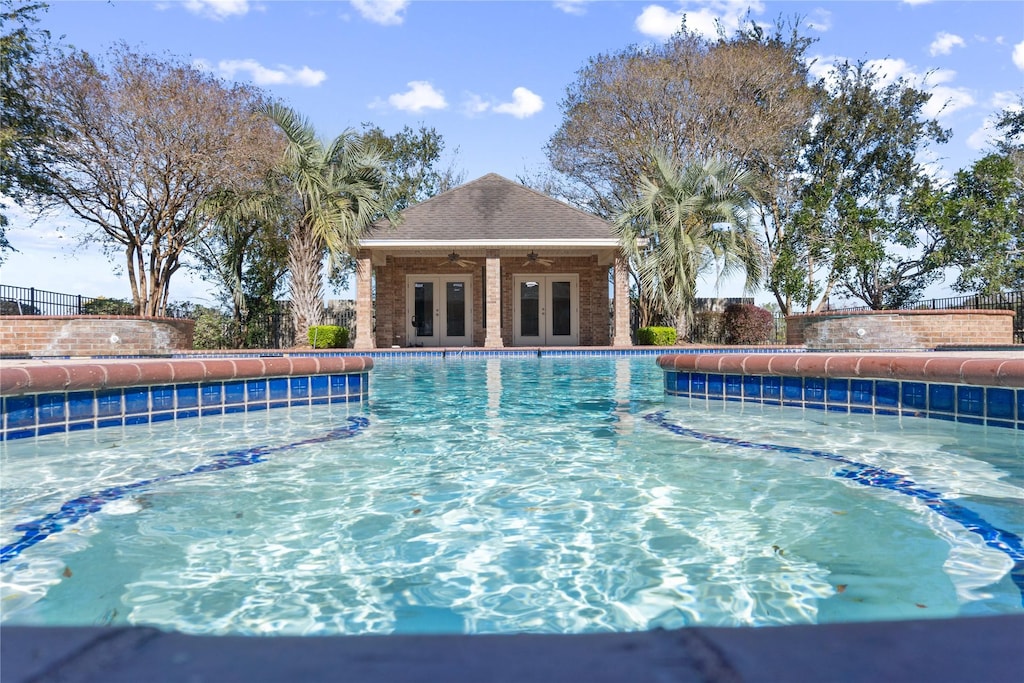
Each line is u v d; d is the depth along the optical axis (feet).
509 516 8.66
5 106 57.00
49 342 51.67
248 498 9.55
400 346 70.23
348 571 6.79
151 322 54.29
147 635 2.06
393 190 76.13
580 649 1.97
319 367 20.39
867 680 1.71
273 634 5.38
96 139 58.49
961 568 6.70
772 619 5.57
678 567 6.84
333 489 10.05
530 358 52.54
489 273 61.11
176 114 56.95
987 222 64.18
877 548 7.32
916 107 80.48
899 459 11.89
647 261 62.13
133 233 64.49
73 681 1.71
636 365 42.22
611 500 9.39
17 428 14.06
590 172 81.25
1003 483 10.16
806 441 13.76
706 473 10.99
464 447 13.46
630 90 74.28
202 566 6.94
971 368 14.49
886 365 16.40
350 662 1.89
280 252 72.23
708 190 63.10
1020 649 1.93
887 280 74.28
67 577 6.63
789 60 78.89
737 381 20.34
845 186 79.56
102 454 12.70
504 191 68.08
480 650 1.97
